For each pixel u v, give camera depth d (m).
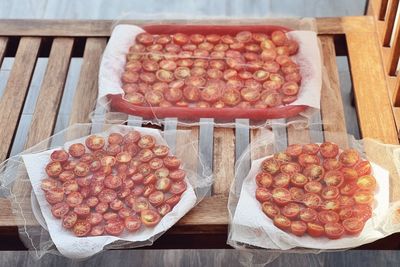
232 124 1.45
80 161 1.37
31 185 1.35
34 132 1.48
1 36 1.71
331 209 1.25
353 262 1.69
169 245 1.31
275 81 1.52
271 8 2.40
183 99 1.50
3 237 1.32
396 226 1.22
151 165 1.35
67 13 2.43
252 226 1.23
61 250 1.23
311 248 1.21
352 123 1.96
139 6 2.43
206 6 2.42
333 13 2.37
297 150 1.36
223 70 1.56
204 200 1.31
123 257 1.72
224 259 1.70
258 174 1.32
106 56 1.58
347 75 2.08
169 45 1.62
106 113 1.48
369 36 1.65
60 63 1.63
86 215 1.28
